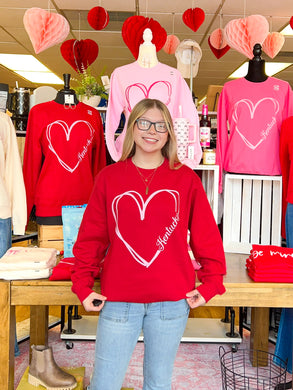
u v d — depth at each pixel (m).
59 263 2.02
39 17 3.71
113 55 8.55
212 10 5.86
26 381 2.29
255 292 1.96
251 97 2.82
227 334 3.06
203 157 2.86
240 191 2.95
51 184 2.92
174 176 1.63
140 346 3.12
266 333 2.78
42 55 8.75
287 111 2.84
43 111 2.93
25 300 1.93
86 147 3.01
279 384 2.42
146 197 1.57
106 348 1.59
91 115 3.07
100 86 3.70
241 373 2.70
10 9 6.00
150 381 1.62
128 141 1.63
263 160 2.81
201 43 7.51
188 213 1.65
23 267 1.94
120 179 1.61
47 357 2.23
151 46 2.73
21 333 3.16
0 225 2.57
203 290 1.61
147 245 1.55
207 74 10.08
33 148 2.94
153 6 5.75
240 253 2.77
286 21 6.22
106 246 1.72
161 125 1.60
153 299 1.56
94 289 1.94
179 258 1.60
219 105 2.92
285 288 1.96
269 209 2.90
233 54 8.20
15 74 10.77
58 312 3.83
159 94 2.70
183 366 2.81
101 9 4.60
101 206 1.64
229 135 2.95
